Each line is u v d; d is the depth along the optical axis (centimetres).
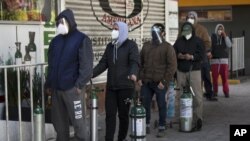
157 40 949
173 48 957
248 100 1473
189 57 1009
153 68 944
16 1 948
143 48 958
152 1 1345
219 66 1514
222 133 1000
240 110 1289
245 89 1733
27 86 843
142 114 725
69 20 736
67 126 770
